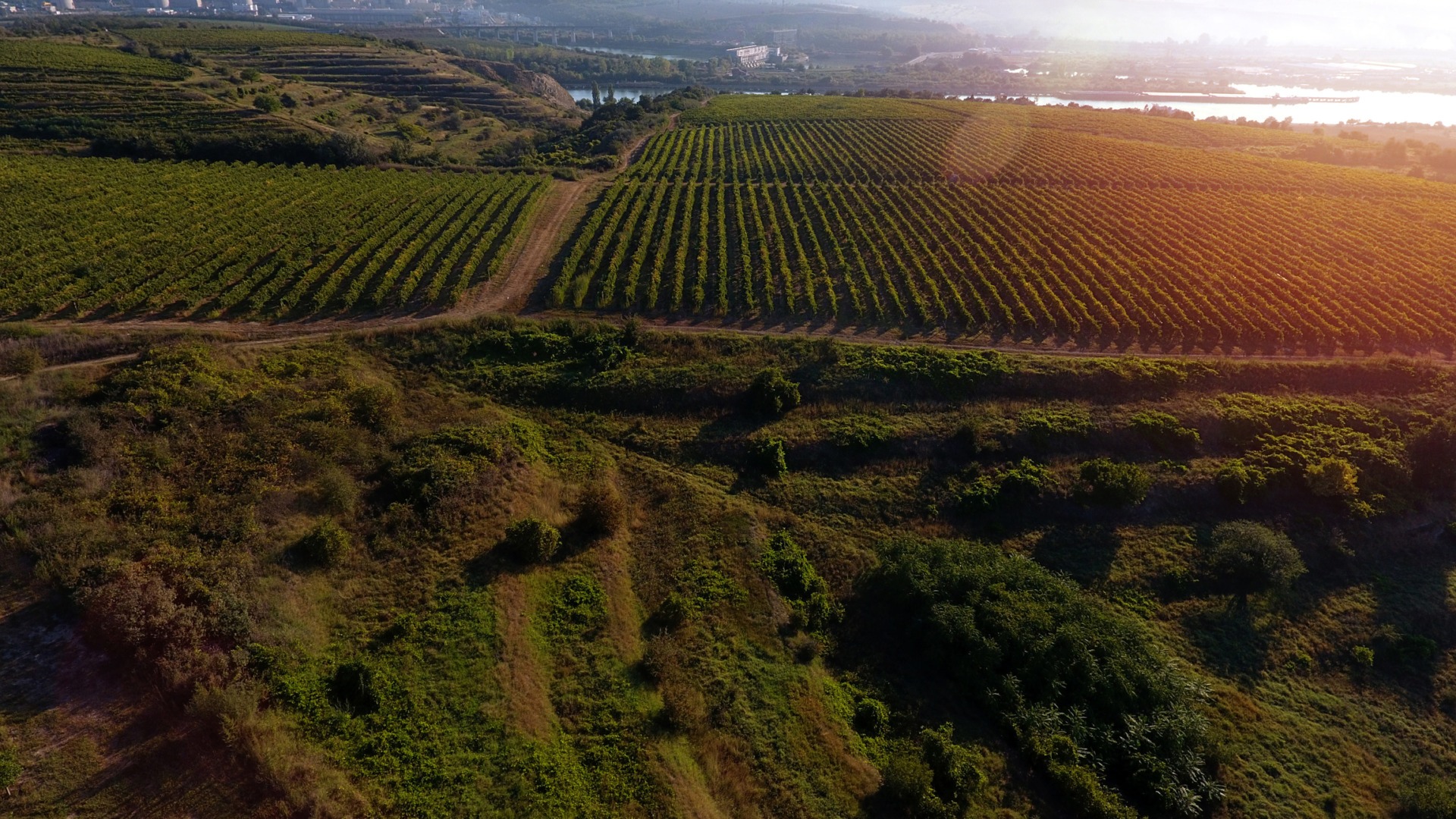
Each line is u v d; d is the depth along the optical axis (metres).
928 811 27.41
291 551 32.56
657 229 85.94
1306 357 61.12
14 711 23.64
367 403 45.47
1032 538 45.81
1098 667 34.50
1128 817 28.84
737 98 195.38
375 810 23.33
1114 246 81.19
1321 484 47.53
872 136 142.50
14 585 28.05
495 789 24.84
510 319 61.56
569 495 42.94
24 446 36.72
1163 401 55.00
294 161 104.88
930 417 53.31
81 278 61.75
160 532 31.25
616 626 33.41
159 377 44.72
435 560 34.38
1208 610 41.84
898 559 41.06
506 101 188.75
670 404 53.50
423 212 84.25
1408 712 37.47
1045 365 58.00
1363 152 134.00
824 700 32.94
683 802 25.73
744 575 39.19
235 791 22.59
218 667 25.77
